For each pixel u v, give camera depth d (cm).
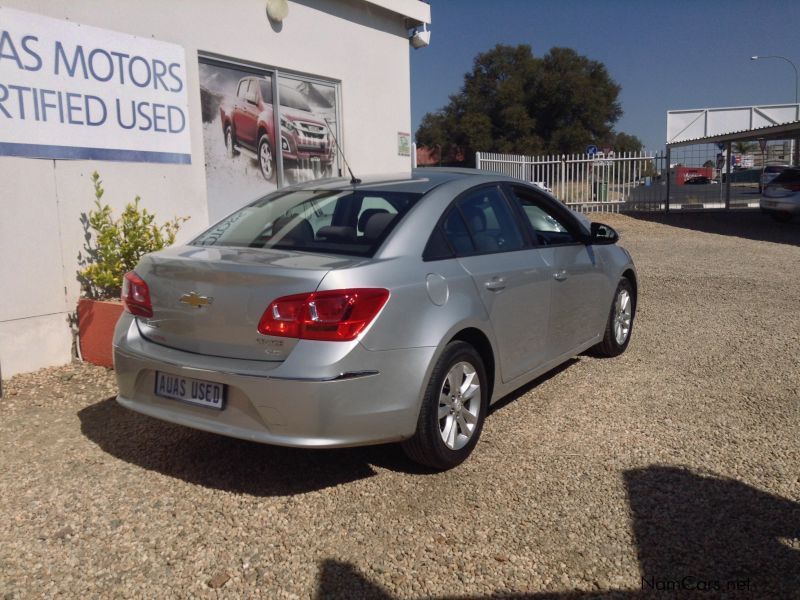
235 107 764
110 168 627
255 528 343
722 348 653
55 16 575
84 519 352
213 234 446
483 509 360
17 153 552
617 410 494
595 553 321
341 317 336
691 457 418
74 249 599
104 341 581
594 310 558
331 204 432
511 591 295
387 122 992
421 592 295
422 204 413
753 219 2162
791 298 894
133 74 641
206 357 358
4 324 554
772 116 2966
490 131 5081
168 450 431
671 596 291
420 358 364
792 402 508
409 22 1013
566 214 543
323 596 292
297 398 331
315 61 855
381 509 360
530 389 539
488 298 417
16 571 309
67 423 473
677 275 1087
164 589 297
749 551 321
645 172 2395
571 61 5084
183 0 687
